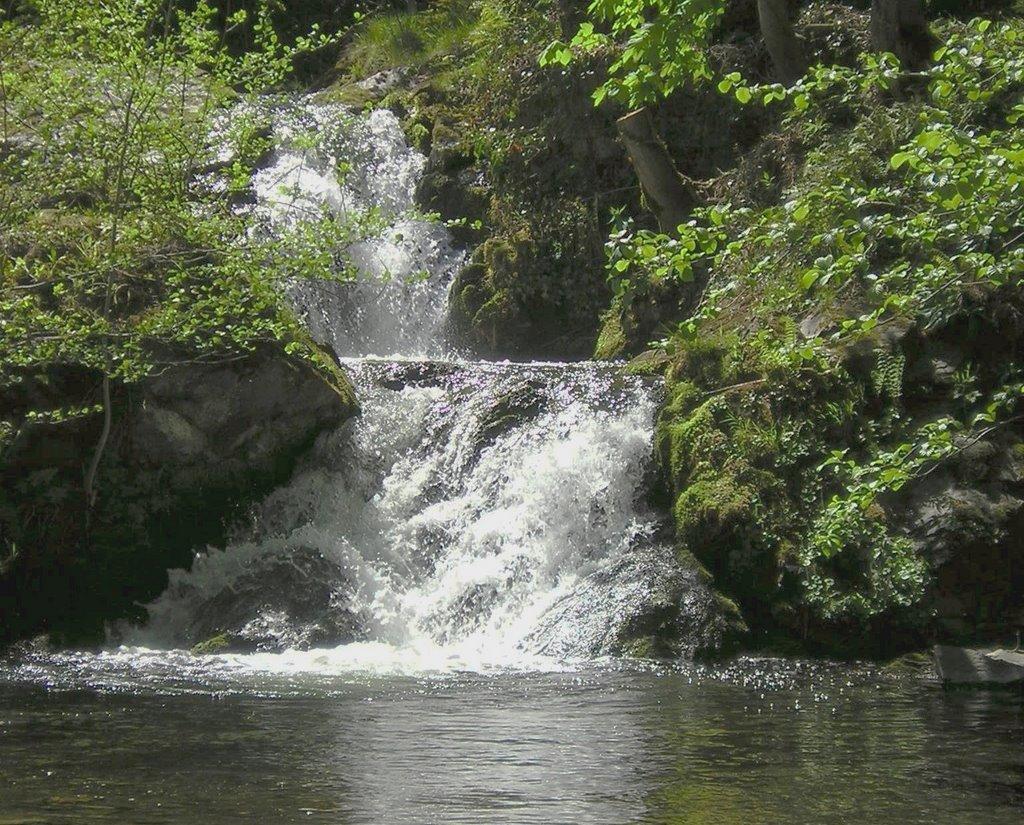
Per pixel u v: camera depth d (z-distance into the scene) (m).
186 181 12.43
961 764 6.35
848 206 7.07
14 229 11.52
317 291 17.73
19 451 11.88
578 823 5.17
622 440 12.44
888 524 10.91
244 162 15.23
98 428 12.20
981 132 12.80
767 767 6.25
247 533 12.61
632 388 12.98
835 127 15.62
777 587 10.88
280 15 25.53
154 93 11.58
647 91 8.12
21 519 11.98
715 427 11.84
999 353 11.77
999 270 6.95
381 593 11.80
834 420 11.62
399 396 13.42
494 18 20.84
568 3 17.30
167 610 11.96
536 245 18.45
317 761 6.31
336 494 12.77
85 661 10.30
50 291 12.25
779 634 10.77
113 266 10.95
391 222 11.82
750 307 13.23
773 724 7.48
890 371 11.59
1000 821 5.24
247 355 12.39
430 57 23.69
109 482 12.31
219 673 9.45
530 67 18.83
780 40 16.62
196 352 12.31
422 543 12.45
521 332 18.30
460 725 7.32
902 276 7.18
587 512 12.14
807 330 12.25
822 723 7.54
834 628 10.68
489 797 5.59
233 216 13.01
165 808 5.37
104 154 11.68
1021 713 7.98
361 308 18.31
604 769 6.18
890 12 15.73
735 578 11.07
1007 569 10.77
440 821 5.19
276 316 12.61
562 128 18.42
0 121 12.59
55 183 11.76
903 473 7.70
